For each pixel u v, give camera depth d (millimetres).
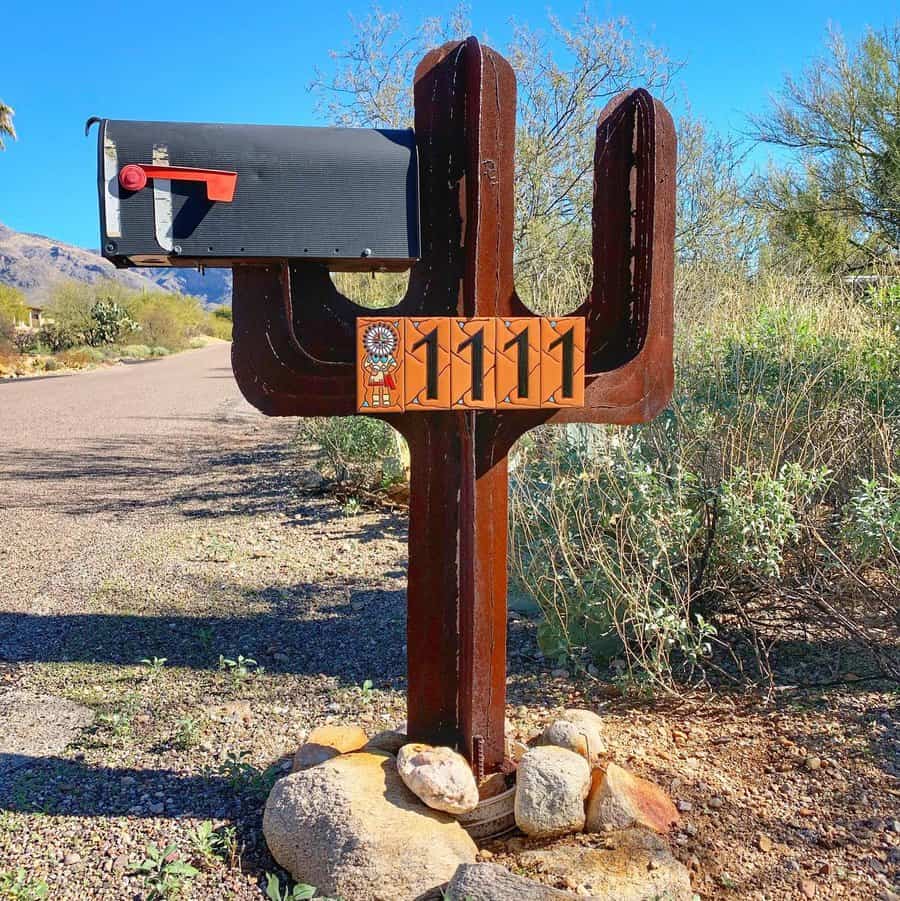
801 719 3641
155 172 2584
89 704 3967
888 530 3820
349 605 5367
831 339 5656
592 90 9609
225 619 5133
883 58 15195
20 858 2793
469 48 2787
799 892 2602
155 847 2818
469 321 2703
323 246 2705
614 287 3061
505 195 2826
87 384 26312
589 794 2906
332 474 9188
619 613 4211
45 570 6219
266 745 3574
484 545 2939
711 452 4691
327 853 2598
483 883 2416
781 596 4266
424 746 2971
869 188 15180
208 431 14641
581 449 4711
